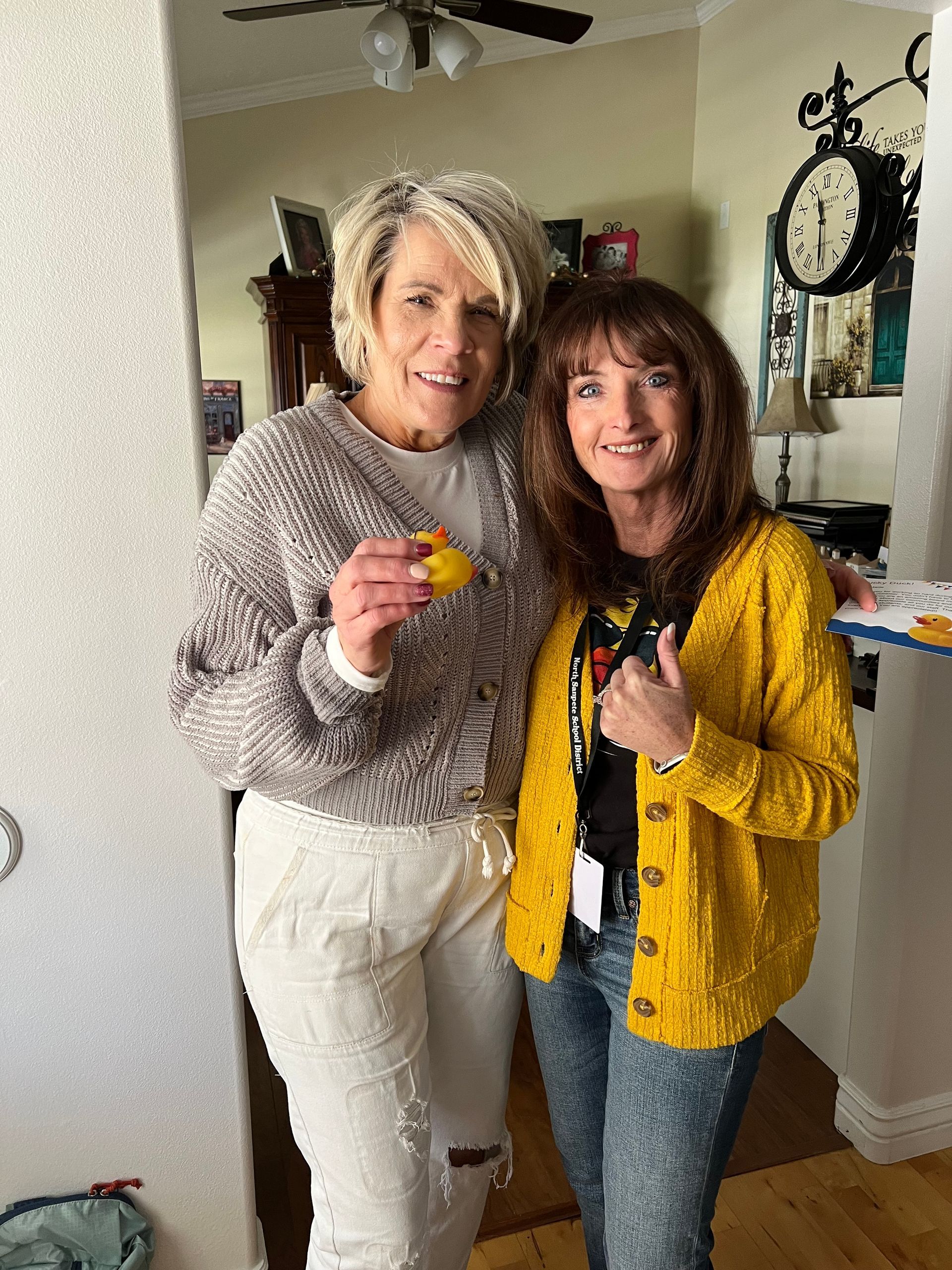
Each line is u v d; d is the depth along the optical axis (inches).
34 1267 56.2
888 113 117.2
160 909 55.5
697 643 43.3
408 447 46.5
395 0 111.7
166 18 45.3
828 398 132.6
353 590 34.9
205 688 41.1
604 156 173.9
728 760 39.8
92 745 52.3
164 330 48.4
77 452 48.7
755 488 45.9
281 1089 86.7
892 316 117.3
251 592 42.1
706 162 168.6
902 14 113.3
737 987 43.4
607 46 169.3
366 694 38.2
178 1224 60.5
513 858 49.3
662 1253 46.1
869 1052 76.2
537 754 48.3
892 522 69.5
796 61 137.9
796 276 132.5
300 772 39.4
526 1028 96.9
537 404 45.8
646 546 47.6
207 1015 57.9
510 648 46.4
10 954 53.7
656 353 41.8
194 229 186.5
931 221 64.1
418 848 45.8
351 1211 46.7
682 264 176.7
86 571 50.1
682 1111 44.3
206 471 50.8
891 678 70.6
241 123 180.5
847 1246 68.3
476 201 41.4
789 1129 80.2
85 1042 56.2
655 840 43.2
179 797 54.3
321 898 45.1
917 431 66.5
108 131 45.8
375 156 179.9
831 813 41.7
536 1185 74.7
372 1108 45.9
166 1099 58.4
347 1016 45.3
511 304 42.8
